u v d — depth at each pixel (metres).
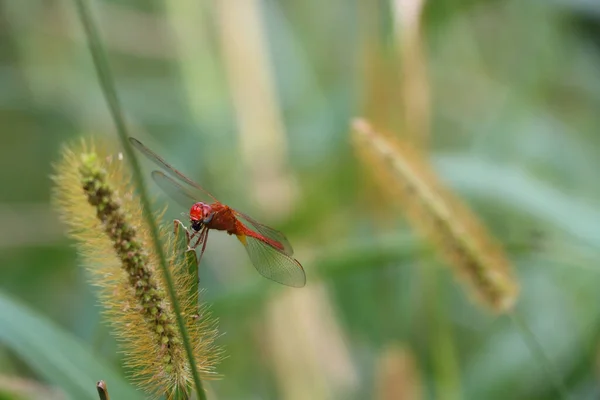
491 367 0.80
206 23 0.92
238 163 0.90
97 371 0.66
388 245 0.75
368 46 0.75
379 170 0.70
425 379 0.81
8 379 0.67
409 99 0.74
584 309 0.81
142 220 0.58
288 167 0.86
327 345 0.80
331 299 0.84
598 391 0.78
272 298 0.77
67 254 0.87
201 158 0.96
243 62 0.85
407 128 0.75
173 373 0.58
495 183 0.81
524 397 0.79
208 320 0.59
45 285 0.87
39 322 0.66
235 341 0.81
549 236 0.83
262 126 0.85
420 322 0.82
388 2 0.75
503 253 0.73
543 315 0.82
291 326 0.78
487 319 0.86
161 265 0.56
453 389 0.75
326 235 0.85
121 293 0.58
